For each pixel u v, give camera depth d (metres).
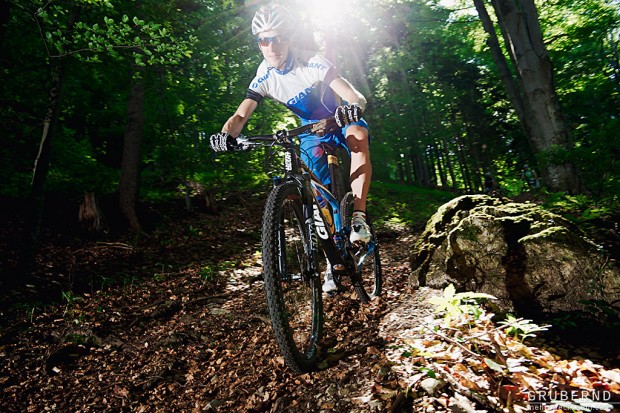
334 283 2.81
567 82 17.22
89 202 8.01
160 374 3.12
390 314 3.34
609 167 6.02
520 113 10.76
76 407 2.83
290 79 2.52
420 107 24.67
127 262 6.62
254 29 2.40
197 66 10.23
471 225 3.48
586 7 14.79
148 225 9.02
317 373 2.64
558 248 3.07
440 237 3.93
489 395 2.03
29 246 5.20
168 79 10.04
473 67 24.73
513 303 3.12
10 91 6.34
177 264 6.68
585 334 2.68
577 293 2.95
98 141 11.30
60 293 5.04
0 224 7.29
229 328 3.87
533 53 9.28
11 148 7.14
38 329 4.00
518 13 9.37
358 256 3.27
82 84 8.99
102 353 3.65
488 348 2.44
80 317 4.27
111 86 9.53
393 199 16.83
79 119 10.15
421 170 31.95
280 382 2.65
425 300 3.45
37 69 6.28
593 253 3.01
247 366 3.00
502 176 24.95
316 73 2.43
